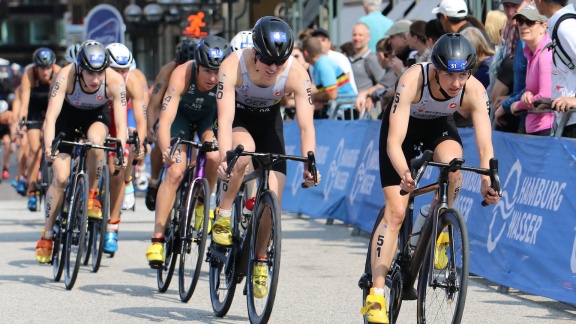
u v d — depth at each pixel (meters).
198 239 16.77
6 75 85.69
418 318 13.21
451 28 21.98
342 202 27.50
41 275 19.98
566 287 15.77
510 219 17.91
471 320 15.32
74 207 18.81
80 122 20.34
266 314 14.08
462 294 12.06
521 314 15.78
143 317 15.73
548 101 17.91
